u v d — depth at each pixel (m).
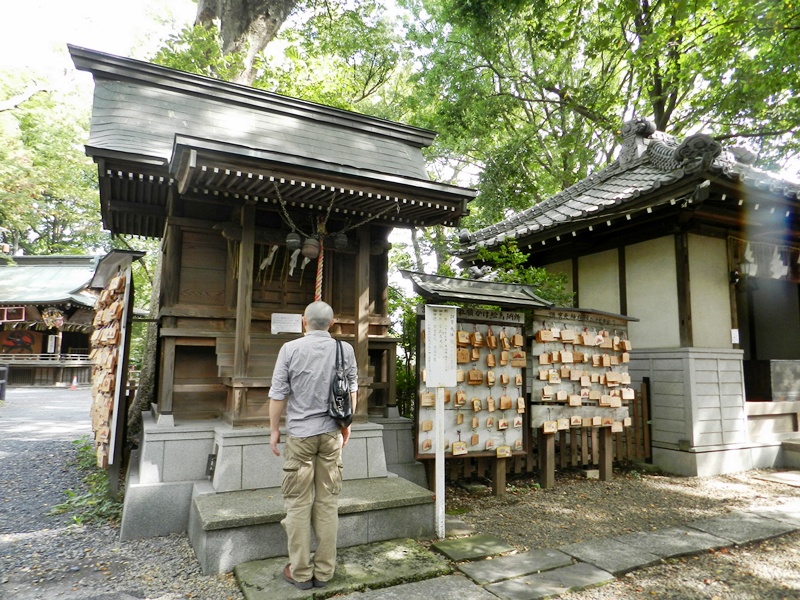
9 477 6.04
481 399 5.36
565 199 9.20
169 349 4.70
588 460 6.17
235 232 4.73
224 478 4.02
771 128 12.55
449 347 4.39
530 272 7.28
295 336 5.04
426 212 5.28
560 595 3.11
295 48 10.84
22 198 18.70
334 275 5.87
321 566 3.08
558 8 10.44
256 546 3.43
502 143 16.97
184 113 5.41
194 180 4.22
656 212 6.72
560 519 4.59
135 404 7.21
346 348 3.41
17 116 19.05
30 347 23.69
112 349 4.90
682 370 6.55
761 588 3.24
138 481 4.26
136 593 3.06
